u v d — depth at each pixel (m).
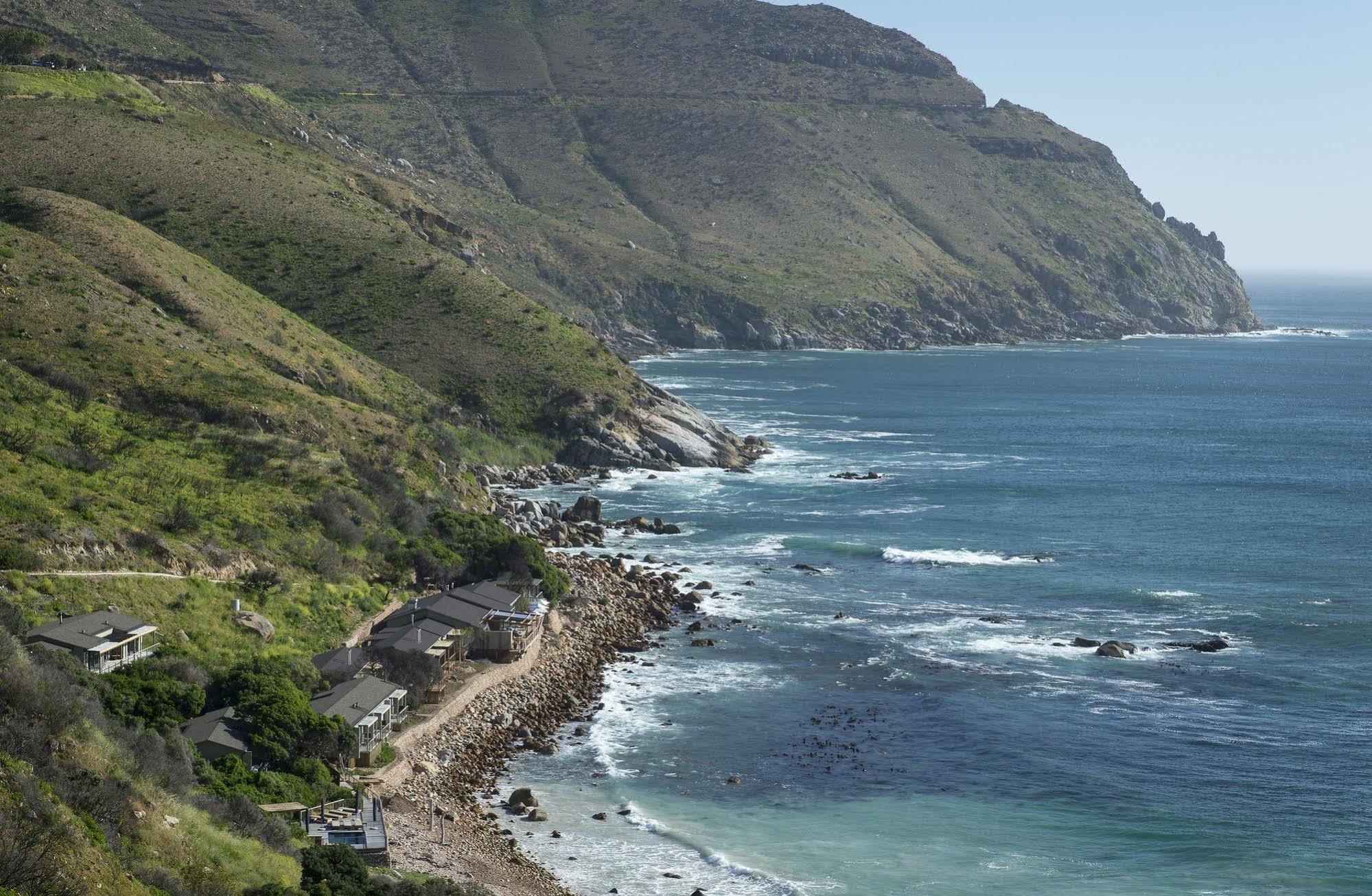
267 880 42.88
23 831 35.72
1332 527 118.81
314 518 85.56
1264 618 89.19
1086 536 114.25
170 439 92.81
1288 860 55.78
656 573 99.56
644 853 54.97
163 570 70.94
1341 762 65.50
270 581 74.12
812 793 61.56
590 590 90.62
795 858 55.19
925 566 102.88
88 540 69.44
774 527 116.62
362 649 69.94
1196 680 77.00
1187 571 101.81
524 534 107.75
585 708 71.62
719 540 111.19
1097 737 68.50
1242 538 113.94
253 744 55.84
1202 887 53.47
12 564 65.19
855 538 112.56
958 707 72.50
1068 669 78.81
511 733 67.25
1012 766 64.94
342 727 58.75
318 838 50.09
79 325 108.12
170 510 78.12
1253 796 61.78
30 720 43.53
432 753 62.69
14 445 79.81
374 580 82.19
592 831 56.94
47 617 62.22
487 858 52.72
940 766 64.88
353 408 116.12
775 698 73.56
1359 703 73.38
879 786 62.47
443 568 85.75
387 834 53.09
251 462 91.75
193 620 67.38
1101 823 59.00
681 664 79.06
